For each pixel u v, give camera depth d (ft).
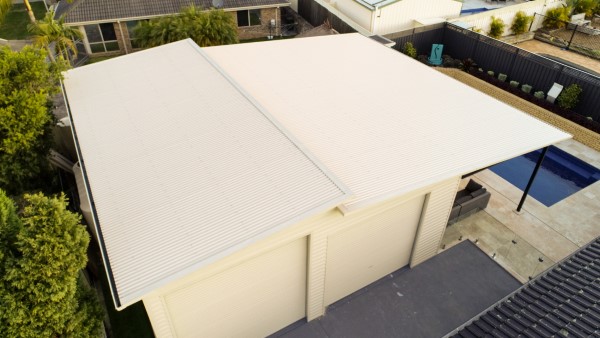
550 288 29.86
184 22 75.66
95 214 29.48
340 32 90.94
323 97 45.70
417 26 85.71
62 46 74.59
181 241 26.43
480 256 44.24
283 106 43.39
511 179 57.98
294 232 29.78
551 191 55.62
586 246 33.71
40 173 45.14
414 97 47.09
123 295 23.43
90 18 87.20
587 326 25.95
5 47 40.63
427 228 40.34
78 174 46.57
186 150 34.96
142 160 34.42
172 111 40.83
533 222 48.85
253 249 28.50
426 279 41.81
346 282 38.81
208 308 30.91
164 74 48.55
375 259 39.42
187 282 27.35
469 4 112.27
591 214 50.11
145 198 30.30
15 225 26.91
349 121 41.01
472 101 47.16
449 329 37.14
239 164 32.65
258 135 36.04
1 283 24.61
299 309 37.52
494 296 40.04
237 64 53.83
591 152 61.05
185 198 29.81
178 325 30.45
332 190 29.50
